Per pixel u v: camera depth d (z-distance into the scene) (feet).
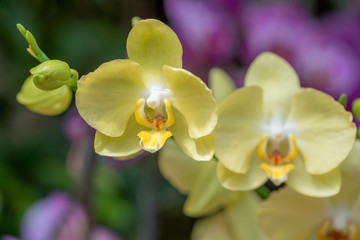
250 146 1.61
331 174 1.59
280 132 1.61
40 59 1.52
